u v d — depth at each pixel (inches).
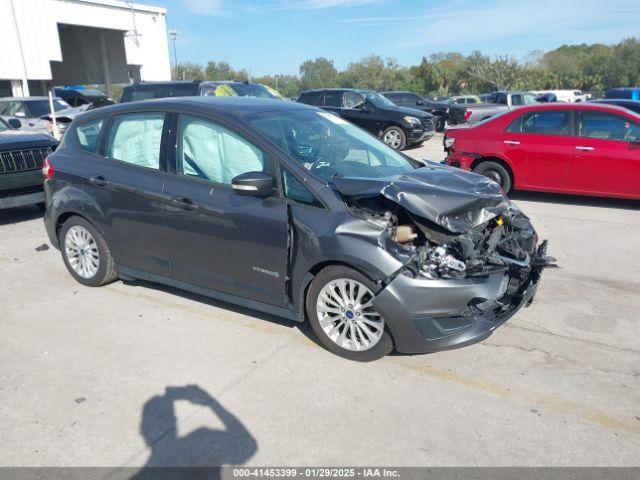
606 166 316.8
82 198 196.1
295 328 173.2
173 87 500.7
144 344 163.8
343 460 114.1
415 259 138.9
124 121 190.9
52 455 116.7
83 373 148.3
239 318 180.7
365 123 619.8
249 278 164.1
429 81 2763.3
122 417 129.1
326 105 649.0
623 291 200.4
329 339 154.8
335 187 148.6
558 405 131.7
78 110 681.6
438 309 138.9
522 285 158.6
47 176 207.5
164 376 146.1
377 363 151.4
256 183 148.1
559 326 172.7
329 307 153.2
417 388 139.1
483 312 143.3
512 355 155.1
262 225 155.6
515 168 343.0
